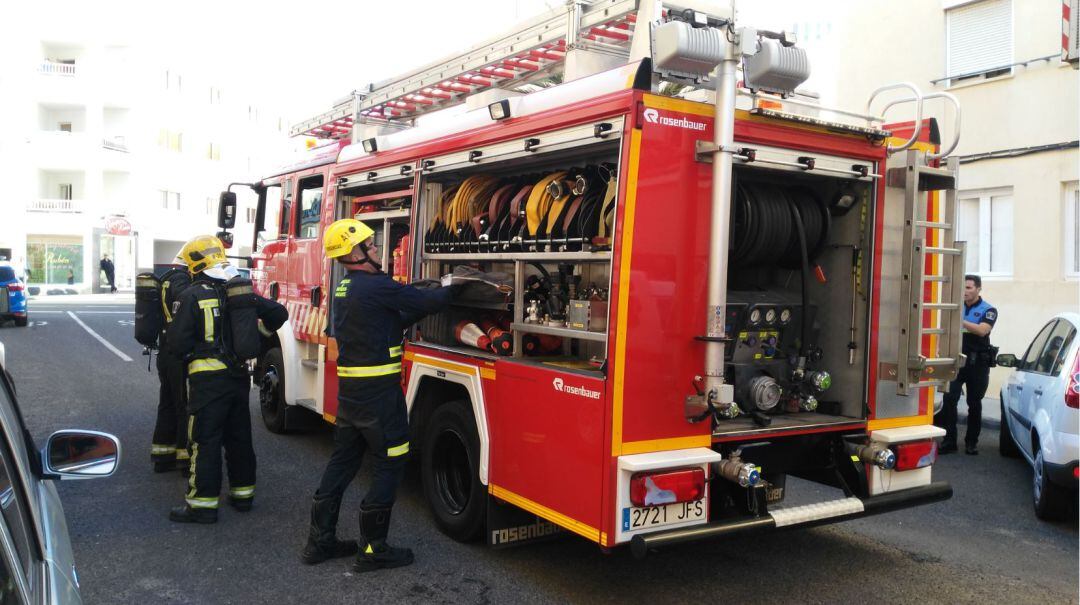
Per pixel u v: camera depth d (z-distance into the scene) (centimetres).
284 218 774
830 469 454
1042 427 559
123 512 545
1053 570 467
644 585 432
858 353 445
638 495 354
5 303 1775
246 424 549
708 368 367
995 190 1081
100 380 1098
